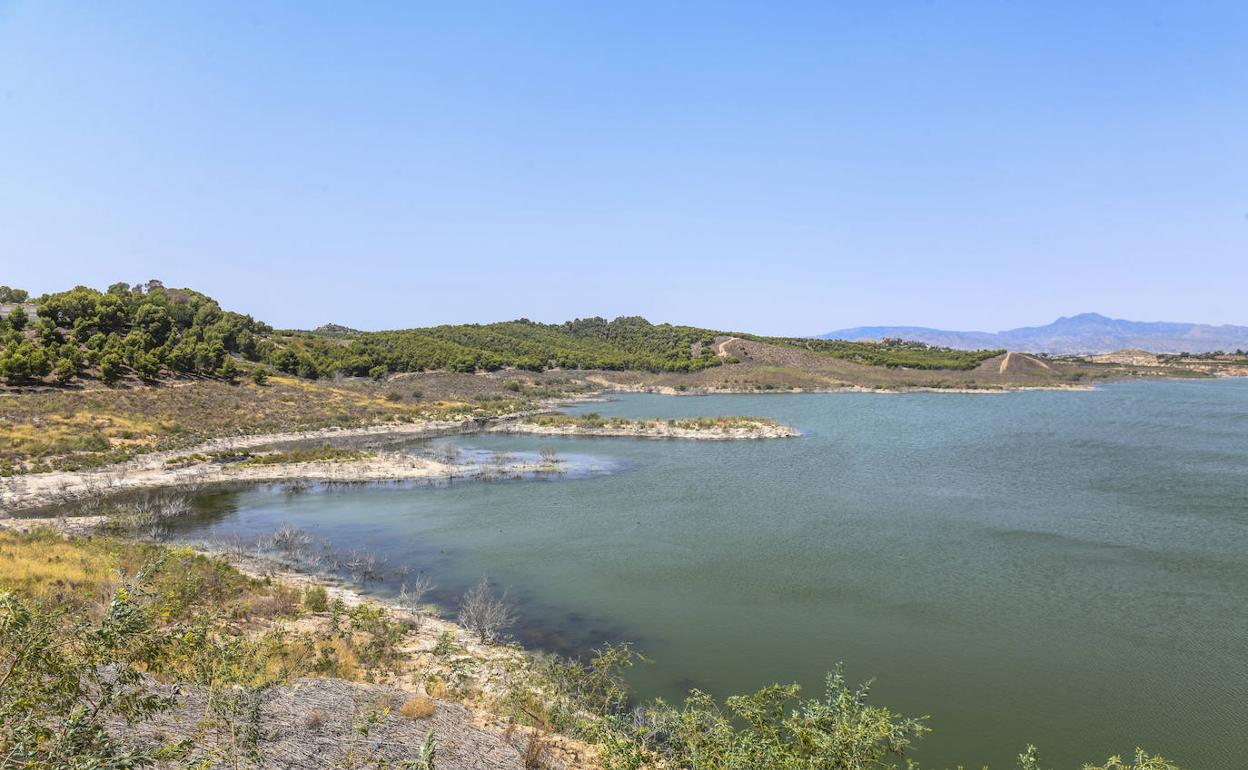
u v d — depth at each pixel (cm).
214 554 3141
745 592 2903
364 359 13588
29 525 3559
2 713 609
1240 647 2311
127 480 5266
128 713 749
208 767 760
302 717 1172
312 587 2778
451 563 3328
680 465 6234
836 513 4288
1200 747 1741
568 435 8450
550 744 1370
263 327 14025
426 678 1722
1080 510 4253
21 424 6381
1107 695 2005
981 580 3008
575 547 3597
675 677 2123
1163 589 2858
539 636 2441
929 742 1753
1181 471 5497
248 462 5928
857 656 2284
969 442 7450
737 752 1090
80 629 698
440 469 5853
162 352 9288
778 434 8075
